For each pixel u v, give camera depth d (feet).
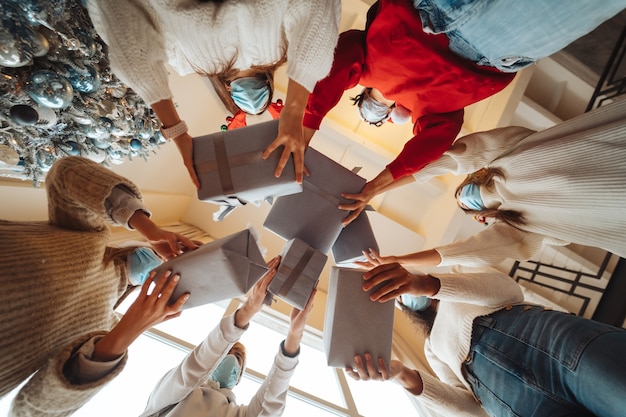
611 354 2.17
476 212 4.23
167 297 2.27
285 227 3.09
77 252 2.28
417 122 3.67
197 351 3.17
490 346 3.20
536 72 7.43
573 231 3.23
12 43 2.04
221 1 2.13
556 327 2.65
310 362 6.45
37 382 1.92
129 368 4.32
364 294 3.12
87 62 2.71
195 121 7.22
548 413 2.53
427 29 2.44
